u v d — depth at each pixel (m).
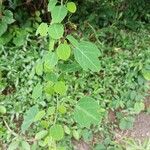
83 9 0.54
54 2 0.27
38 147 0.40
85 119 0.26
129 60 0.48
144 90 0.46
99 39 0.52
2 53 0.47
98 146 0.41
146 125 0.44
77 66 0.29
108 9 0.55
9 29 0.49
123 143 0.42
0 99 0.44
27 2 0.51
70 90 0.44
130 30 0.54
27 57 0.46
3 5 0.49
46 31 0.26
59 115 0.41
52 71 0.28
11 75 0.45
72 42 0.26
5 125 0.42
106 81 0.46
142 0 0.57
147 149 0.40
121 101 0.45
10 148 0.39
